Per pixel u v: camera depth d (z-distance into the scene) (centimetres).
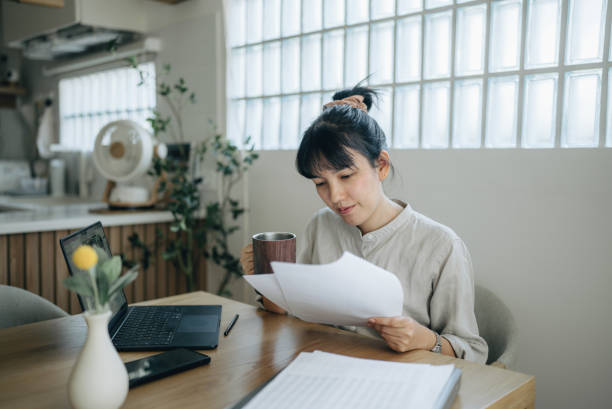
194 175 284
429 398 71
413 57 195
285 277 92
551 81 161
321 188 113
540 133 165
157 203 279
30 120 440
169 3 291
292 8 237
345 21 213
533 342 165
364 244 124
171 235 270
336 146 104
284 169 244
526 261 165
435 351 102
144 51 305
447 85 185
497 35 171
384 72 204
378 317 97
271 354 98
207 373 89
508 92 171
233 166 267
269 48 248
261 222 257
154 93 310
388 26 201
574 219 154
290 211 244
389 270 120
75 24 286
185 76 289
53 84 407
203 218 275
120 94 338
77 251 66
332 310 97
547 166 159
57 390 83
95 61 342
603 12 150
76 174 395
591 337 153
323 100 226
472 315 114
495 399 78
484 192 174
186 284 279
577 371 156
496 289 173
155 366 89
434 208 187
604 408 152
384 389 74
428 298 118
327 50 223
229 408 76
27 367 93
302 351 99
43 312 144
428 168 188
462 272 113
